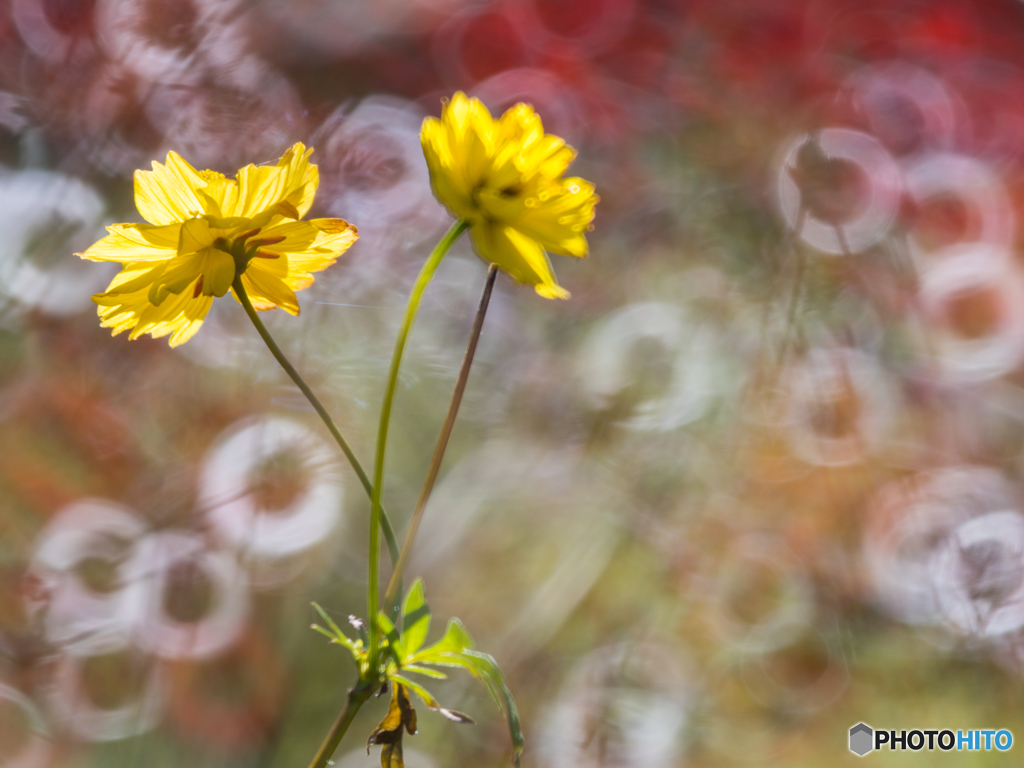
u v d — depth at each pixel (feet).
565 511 4.03
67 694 3.31
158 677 3.41
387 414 1.96
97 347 3.78
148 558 3.51
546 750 3.41
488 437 4.20
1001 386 4.46
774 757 3.54
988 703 3.73
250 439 3.64
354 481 3.81
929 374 4.43
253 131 3.94
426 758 3.35
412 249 4.22
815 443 4.11
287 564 3.64
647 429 4.09
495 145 1.98
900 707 3.75
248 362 3.72
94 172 3.87
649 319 4.42
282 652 3.57
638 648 3.68
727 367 4.22
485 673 1.96
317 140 4.10
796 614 3.88
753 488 4.08
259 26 4.41
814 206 4.40
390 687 1.98
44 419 3.62
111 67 3.79
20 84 3.79
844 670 3.81
